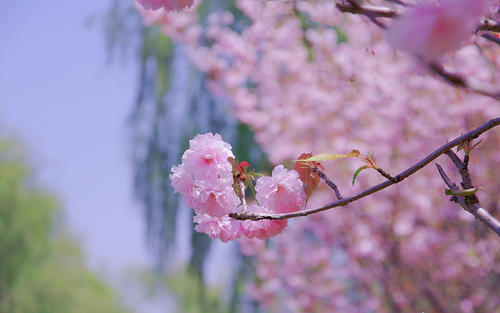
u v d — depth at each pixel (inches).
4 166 668.1
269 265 291.3
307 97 212.1
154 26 343.9
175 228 353.7
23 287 644.1
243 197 61.6
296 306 275.3
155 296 415.2
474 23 28.9
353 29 155.7
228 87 247.9
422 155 189.6
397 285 223.3
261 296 300.0
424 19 28.9
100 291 747.4
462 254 210.2
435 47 28.9
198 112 340.2
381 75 163.0
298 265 282.4
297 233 286.2
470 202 50.6
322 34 189.9
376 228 225.0
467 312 208.7
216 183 61.1
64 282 679.7
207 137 62.8
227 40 232.2
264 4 188.2
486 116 163.9
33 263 658.8
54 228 691.4
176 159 351.3
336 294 263.7
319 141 219.1
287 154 223.9
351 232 233.1
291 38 198.1
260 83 234.4
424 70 42.4
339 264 267.6
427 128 177.2
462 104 165.0
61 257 708.0
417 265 221.3
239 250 337.1
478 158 167.6
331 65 187.9
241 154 308.8
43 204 673.0
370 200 219.9
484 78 104.2
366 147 202.7
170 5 60.2
